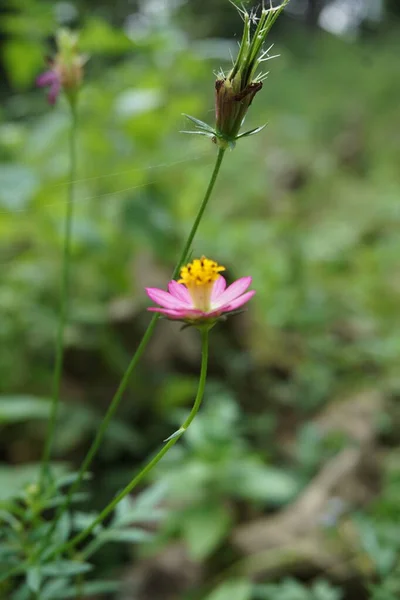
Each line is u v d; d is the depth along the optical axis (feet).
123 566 2.22
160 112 3.13
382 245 4.86
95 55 3.22
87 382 2.85
